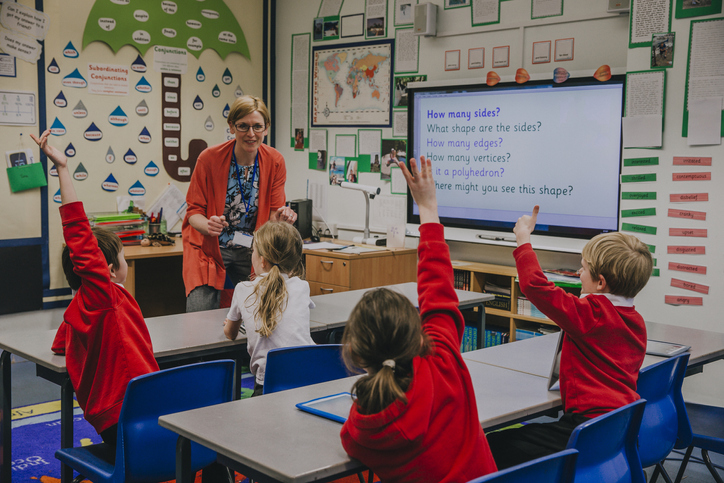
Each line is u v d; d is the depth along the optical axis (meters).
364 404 1.27
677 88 3.58
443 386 1.30
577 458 1.43
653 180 3.70
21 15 4.79
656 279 3.72
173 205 5.75
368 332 1.27
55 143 5.04
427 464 1.27
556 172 4.39
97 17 5.18
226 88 6.02
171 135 5.69
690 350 2.42
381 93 5.44
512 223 4.66
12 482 2.67
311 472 1.31
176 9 5.62
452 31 4.95
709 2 3.44
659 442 2.06
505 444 1.82
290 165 6.24
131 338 2.04
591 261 1.92
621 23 4.12
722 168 3.46
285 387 2.12
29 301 5.00
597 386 1.81
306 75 6.01
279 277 2.36
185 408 1.94
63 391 2.13
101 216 5.01
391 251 5.02
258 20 6.16
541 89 4.41
